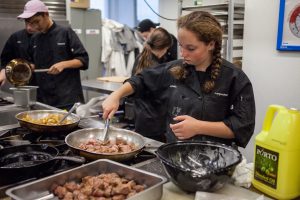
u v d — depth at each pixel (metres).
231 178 1.10
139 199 0.90
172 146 1.18
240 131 1.32
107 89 3.22
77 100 2.95
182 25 1.32
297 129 1.01
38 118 1.89
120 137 1.51
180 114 1.48
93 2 5.79
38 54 2.86
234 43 2.81
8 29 3.44
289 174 1.02
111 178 1.03
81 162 1.18
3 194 1.03
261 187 1.08
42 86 2.88
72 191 0.98
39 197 0.95
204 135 1.33
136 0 5.91
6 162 1.25
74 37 2.85
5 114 2.20
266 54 2.71
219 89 1.41
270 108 1.08
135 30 5.05
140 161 1.31
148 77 1.65
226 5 2.71
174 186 1.08
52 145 1.42
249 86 1.39
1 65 3.09
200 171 0.97
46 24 2.74
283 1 2.50
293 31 2.48
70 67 2.72
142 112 2.13
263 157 1.07
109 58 4.83
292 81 2.57
